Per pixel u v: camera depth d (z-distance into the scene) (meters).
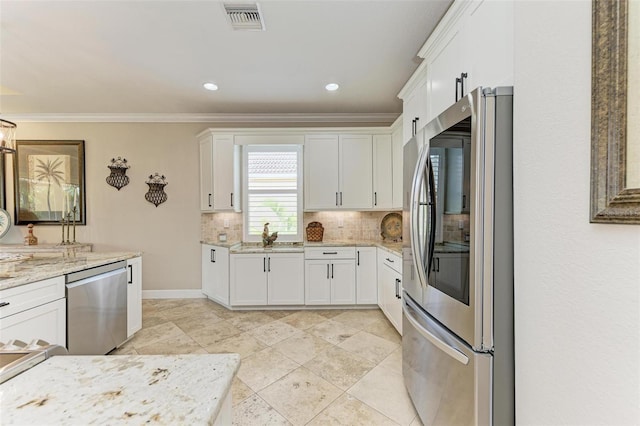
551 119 0.73
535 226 0.80
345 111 3.75
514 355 1.00
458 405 1.14
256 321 3.00
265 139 3.59
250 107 3.58
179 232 3.91
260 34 2.09
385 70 2.64
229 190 3.62
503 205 1.00
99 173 3.83
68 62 2.47
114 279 2.32
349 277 3.33
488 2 1.29
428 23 1.97
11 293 1.59
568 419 0.67
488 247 1.01
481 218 1.01
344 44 2.22
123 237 3.86
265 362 2.16
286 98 3.29
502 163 1.00
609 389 0.57
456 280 1.16
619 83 0.53
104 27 1.99
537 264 0.79
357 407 1.66
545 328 0.76
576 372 0.65
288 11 1.84
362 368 2.07
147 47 2.25
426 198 1.42
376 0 1.74
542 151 0.77
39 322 1.74
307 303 3.32
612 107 0.55
